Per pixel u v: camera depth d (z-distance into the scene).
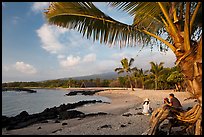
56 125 14.52
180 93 33.38
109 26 6.07
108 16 6.03
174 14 4.77
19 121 17.94
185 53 4.52
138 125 11.17
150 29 6.36
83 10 5.80
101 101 34.72
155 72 50.09
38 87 120.81
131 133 9.20
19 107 32.44
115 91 60.62
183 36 4.71
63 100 44.38
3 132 13.02
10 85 120.75
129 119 13.84
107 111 21.67
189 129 5.62
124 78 76.38
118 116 16.09
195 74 4.41
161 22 5.73
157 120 6.09
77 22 6.11
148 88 59.25
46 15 6.06
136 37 6.30
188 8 4.48
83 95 59.41
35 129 13.47
